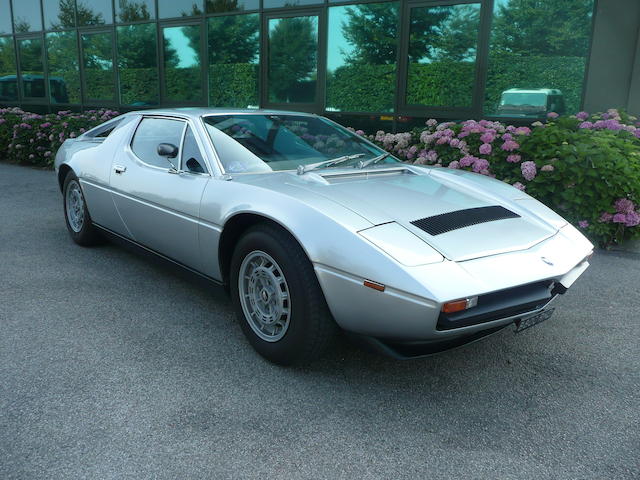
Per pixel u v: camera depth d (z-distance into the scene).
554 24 7.57
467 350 3.08
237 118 3.59
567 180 5.17
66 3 12.98
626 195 5.12
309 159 3.43
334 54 9.29
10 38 14.49
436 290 2.19
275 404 2.47
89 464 2.04
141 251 4.00
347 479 2.00
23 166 10.65
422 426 2.34
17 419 2.30
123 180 3.88
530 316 2.57
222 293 3.21
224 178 3.09
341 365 2.86
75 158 4.63
